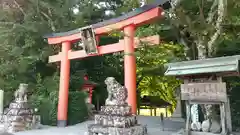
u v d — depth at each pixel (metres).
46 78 14.72
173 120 12.87
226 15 7.53
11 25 15.30
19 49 14.32
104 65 18.95
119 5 18.33
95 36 11.20
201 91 6.84
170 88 17.98
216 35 7.77
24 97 11.35
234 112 9.85
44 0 14.91
